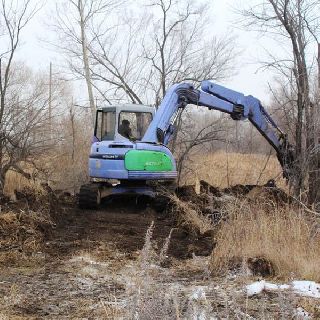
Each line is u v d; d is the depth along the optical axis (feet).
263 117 45.16
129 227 34.86
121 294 21.24
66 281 23.31
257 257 25.64
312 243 26.84
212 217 34.32
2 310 19.31
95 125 45.78
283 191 38.70
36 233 30.17
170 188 40.42
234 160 62.95
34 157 50.29
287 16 42.47
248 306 19.70
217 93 43.93
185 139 61.26
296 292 21.95
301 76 41.75
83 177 59.47
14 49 45.52
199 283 23.18
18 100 48.19
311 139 40.29
